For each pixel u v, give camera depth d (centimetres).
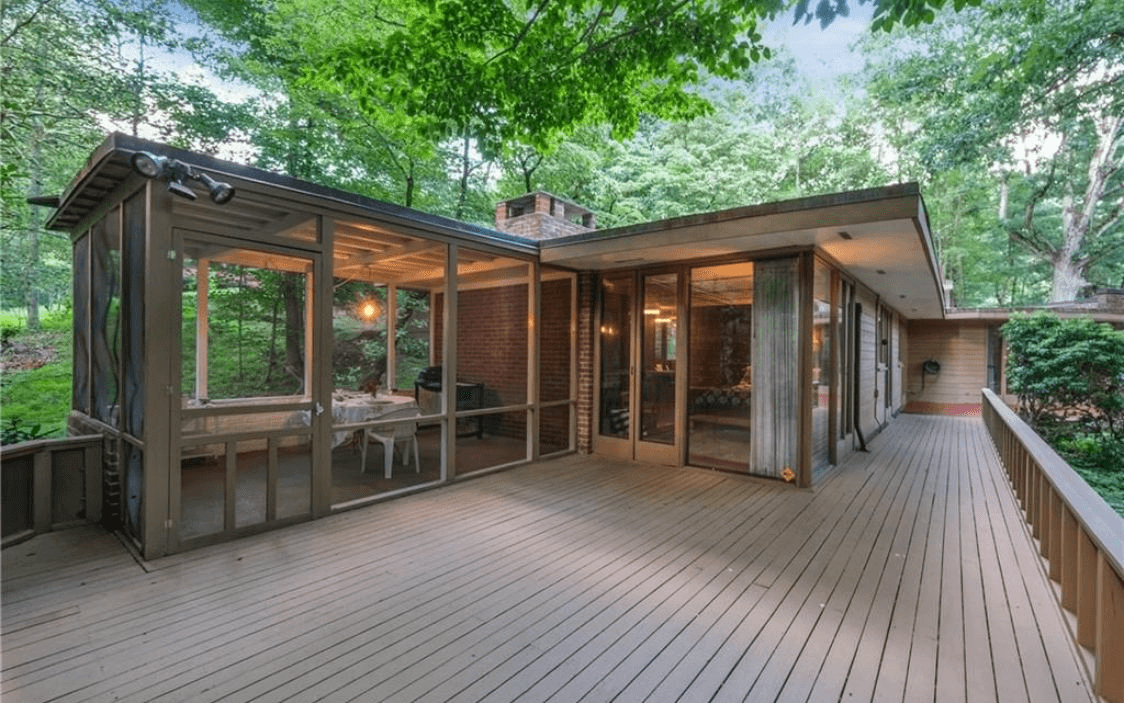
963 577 307
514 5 540
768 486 516
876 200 389
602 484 520
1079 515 211
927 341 1269
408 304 946
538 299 612
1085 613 220
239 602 268
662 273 613
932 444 775
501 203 791
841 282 634
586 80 455
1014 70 1039
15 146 717
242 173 354
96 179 359
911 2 301
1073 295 1739
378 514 420
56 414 845
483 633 240
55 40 792
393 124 650
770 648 230
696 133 1548
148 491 320
